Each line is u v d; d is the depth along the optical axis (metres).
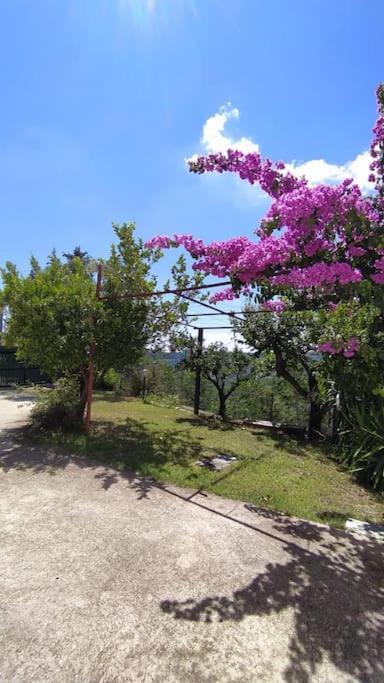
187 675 2.02
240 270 3.51
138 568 2.93
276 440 7.70
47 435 6.52
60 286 6.97
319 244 3.29
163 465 5.34
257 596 2.69
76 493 4.28
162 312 7.80
